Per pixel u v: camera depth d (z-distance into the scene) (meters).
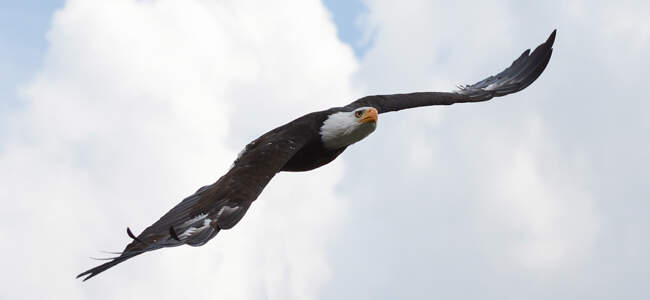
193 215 13.60
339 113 15.91
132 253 12.39
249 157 14.55
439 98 18.78
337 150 16.03
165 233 13.48
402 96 18.25
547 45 20.67
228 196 13.69
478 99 19.59
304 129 15.59
